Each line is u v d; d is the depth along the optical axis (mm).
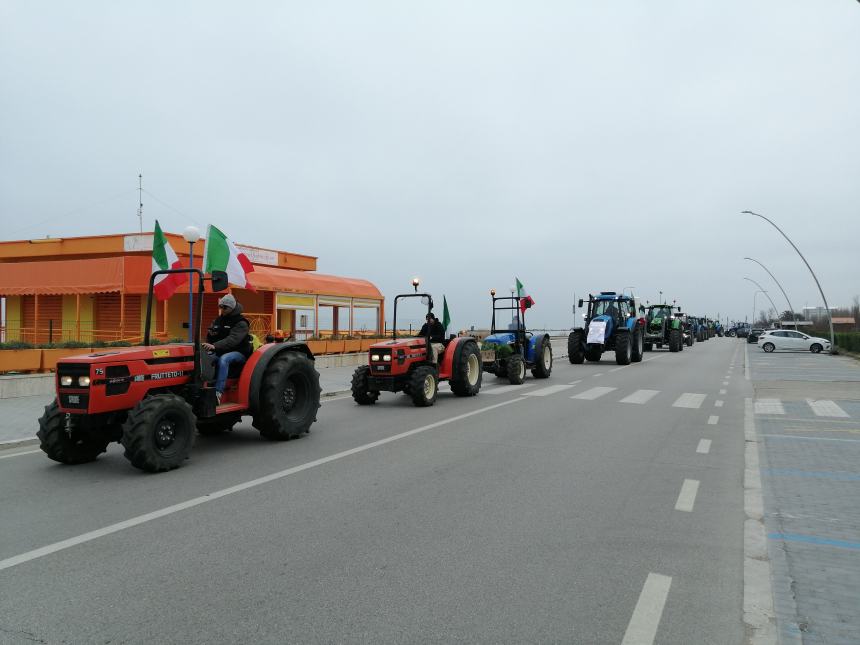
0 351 12234
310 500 5523
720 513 5203
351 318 27359
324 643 3057
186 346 7262
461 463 6992
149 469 6414
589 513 5184
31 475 6430
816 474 6574
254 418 8109
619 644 3070
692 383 16562
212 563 4066
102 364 6293
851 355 32281
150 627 3211
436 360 12188
